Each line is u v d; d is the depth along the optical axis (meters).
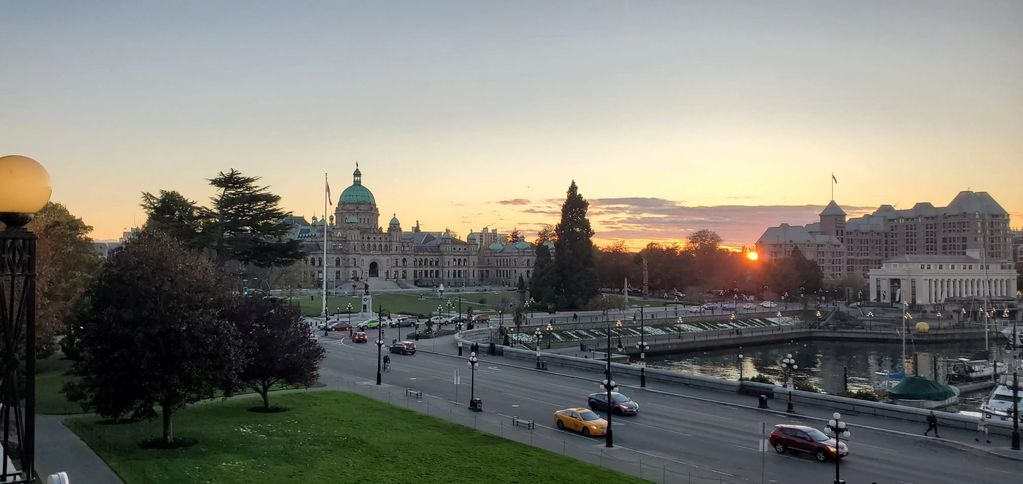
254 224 109.56
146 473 41.16
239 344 50.41
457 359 102.56
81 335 47.03
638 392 75.44
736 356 154.88
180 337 46.09
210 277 49.47
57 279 81.88
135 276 45.34
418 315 177.12
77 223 93.44
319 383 78.00
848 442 53.41
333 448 48.09
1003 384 90.69
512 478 41.78
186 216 106.31
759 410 65.62
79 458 44.31
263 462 44.22
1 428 45.94
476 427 56.62
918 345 177.75
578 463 45.69
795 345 178.25
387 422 57.00
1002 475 45.25
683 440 53.72
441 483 40.66
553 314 188.62
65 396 65.31
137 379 45.41
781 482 43.19
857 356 156.75
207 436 50.88
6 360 17.89
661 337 161.38
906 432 56.56
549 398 71.12
